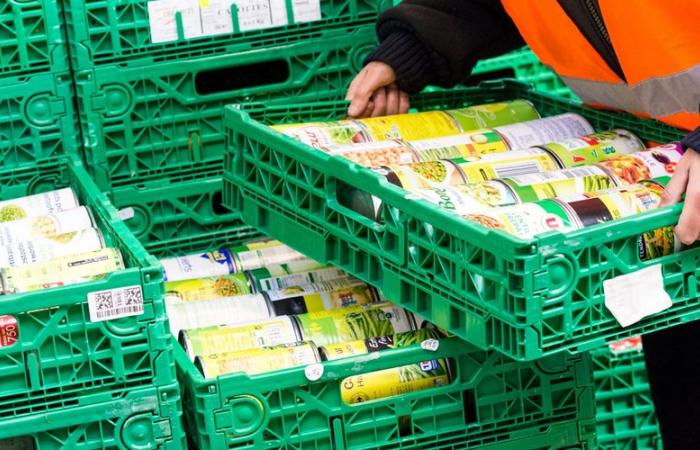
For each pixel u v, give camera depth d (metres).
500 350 1.78
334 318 2.20
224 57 2.72
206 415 1.95
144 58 2.68
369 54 2.60
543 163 2.23
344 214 2.09
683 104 2.07
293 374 1.98
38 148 2.67
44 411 1.88
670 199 1.87
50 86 2.64
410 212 1.91
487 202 1.99
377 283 2.07
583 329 1.78
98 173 2.71
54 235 2.13
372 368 2.01
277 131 2.28
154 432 1.93
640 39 2.05
